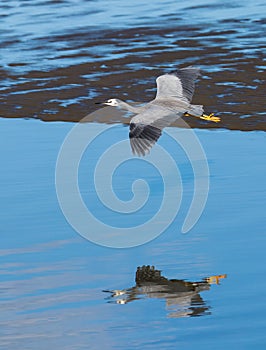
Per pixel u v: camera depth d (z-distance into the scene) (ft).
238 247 44.45
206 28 89.76
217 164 55.83
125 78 75.77
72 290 40.68
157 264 43.11
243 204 49.55
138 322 37.65
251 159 56.54
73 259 43.91
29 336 36.78
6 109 69.82
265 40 84.89
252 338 35.94
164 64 78.95
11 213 49.42
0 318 38.27
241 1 100.58
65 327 37.35
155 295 40.01
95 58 81.82
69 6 101.24
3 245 45.57
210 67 77.36
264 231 46.06
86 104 69.87
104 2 102.63
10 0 104.94
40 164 56.75
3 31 91.71
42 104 70.49
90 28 91.40
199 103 68.74
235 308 38.40
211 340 35.96
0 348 35.88
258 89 71.46
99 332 36.88
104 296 40.04
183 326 37.11
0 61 82.38
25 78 77.30
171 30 89.61
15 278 41.91
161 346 35.60
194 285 40.70
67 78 76.69
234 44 83.92
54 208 49.98
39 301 39.68
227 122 64.59
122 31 89.86
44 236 46.60
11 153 59.00
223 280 41.09
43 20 95.35
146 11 97.55
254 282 40.68
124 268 42.70
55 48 85.56
